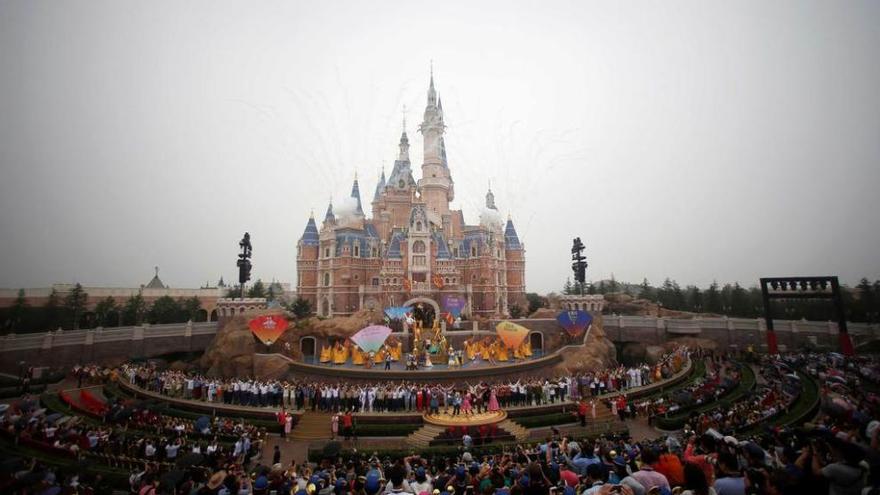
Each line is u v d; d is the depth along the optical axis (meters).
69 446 28.89
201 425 32.69
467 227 108.94
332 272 91.69
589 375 51.41
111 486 23.70
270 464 31.62
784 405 33.69
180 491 18.39
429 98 115.81
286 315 77.75
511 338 63.41
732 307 110.62
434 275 89.38
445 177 115.31
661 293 133.25
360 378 54.12
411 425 37.66
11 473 21.34
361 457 28.95
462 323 75.56
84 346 62.75
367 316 72.31
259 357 61.81
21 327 78.88
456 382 54.31
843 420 20.84
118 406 37.28
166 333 72.44
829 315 93.19
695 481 8.91
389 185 109.44
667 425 36.78
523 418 39.28
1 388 49.50
